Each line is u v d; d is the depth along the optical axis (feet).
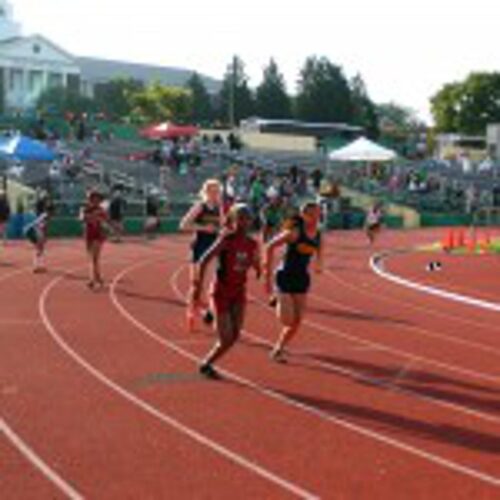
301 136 236.43
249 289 61.52
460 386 35.22
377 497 22.80
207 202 42.88
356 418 30.14
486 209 158.71
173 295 57.93
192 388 33.35
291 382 34.94
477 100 348.79
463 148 302.66
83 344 40.83
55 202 112.47
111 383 33.73
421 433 28.58
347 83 346.54
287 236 36.58
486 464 25.62
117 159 158.81
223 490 23.06
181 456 25.64
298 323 37.91
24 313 48.83
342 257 93.45
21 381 33.68
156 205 113.29
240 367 37.17
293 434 28.07
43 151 111.65
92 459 25.22
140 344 41.14
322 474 24.44
